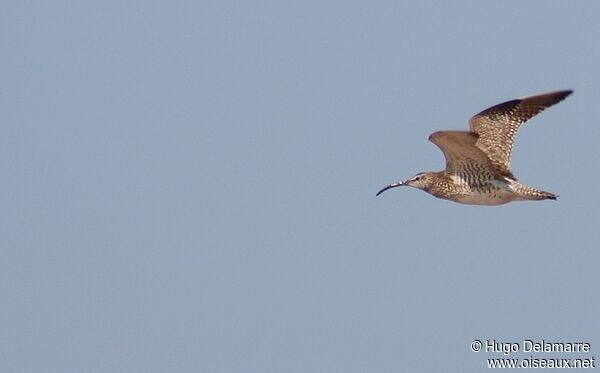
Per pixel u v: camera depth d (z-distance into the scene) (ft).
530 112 85.61
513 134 85.30
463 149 82.43
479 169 84.23
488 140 85.20
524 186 83.71
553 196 83.35
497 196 84.79
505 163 84.64
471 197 85.56
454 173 85.66
